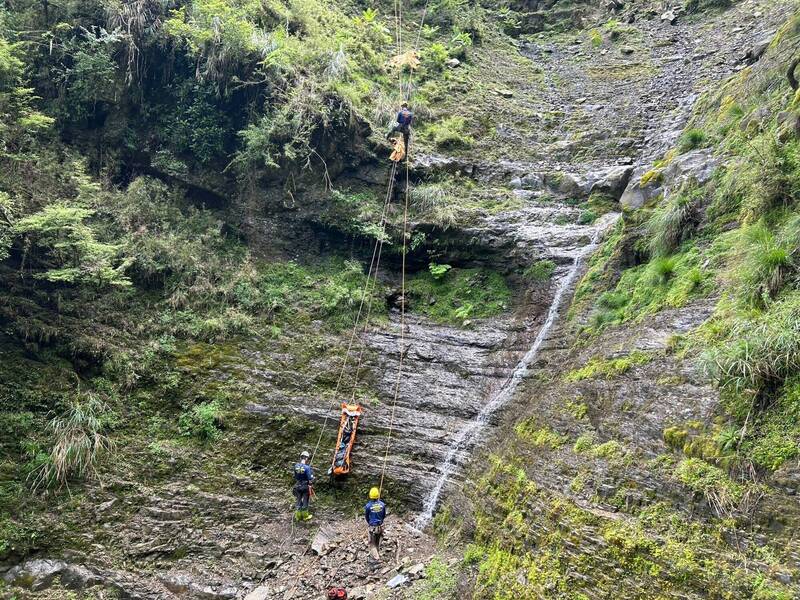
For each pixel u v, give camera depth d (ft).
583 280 34.01
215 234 39.60
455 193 44.21
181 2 42.57
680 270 26.40
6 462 27.89
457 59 60.49
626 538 18.35
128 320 34.30
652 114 48.73
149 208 38.50
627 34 66.13
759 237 22.30
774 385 17.94
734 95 36.73
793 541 15.11
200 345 35.01
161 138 41.11
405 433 33.17
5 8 39.24
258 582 27.04
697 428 19.10
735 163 28.09
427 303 40.52
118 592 26.03
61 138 39.06
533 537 21.62
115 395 31.68
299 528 29.50
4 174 33.53
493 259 40.52
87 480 28.73
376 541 27.50
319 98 41.75
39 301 32.58
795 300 19.25
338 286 39.63
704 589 15.81
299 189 41.93
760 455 16.99
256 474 31.24
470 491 28.04
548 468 23.52
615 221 36.96
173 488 29.63
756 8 58.80
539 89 59.31
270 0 46.62
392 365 36.47
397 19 64.18
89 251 32.68
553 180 44.78
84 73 39.17
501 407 31.65
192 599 26.25
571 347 30.04
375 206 42.24
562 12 73.97
